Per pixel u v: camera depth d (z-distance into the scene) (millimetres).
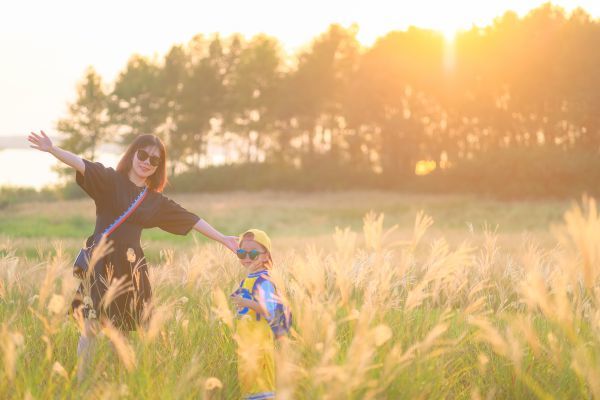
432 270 3889
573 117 62219
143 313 4516
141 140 4988
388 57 74438
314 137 89250
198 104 90938
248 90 90188
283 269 4758
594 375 3230
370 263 4223
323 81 84062
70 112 89062
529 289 3402
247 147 95312
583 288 3828
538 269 4211
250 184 82062
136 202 4805
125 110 90250
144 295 4684
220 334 4586
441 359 3797
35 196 83125
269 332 4098
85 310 4348
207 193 82750
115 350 4211
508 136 71625
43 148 4598
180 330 4516
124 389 3252
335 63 85562
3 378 3252
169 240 25766
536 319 4914
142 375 3531
